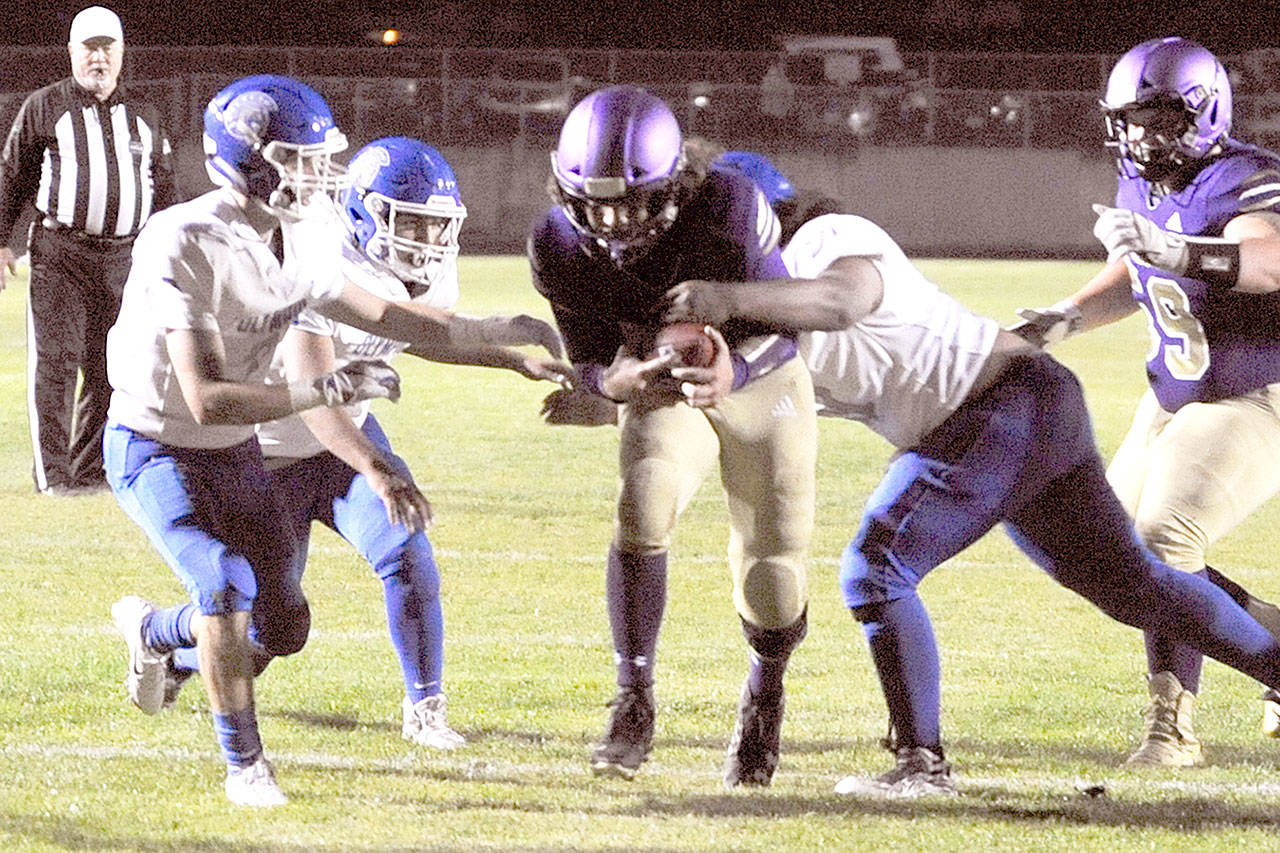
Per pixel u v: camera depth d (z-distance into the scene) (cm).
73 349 2666
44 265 2633
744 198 1191
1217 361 1459
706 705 1619
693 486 1287
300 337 1445
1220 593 1349
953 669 1773
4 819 1264
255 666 1459
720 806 1315
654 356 1229
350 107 8112
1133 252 1365
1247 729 1569
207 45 9206
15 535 2372
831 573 2228
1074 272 6994
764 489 1282
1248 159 1427
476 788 1359
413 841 1228
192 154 7825
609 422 1318
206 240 1243
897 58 8412
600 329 1263
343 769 1411
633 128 1142
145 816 1275
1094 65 8288
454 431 3350
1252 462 1445
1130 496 1528
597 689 1675
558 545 2370
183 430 1327
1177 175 1446
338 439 1366
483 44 9400
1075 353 4825
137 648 1451
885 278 1241
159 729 1510
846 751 1483
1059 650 1856
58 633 1852
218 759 1423
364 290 1372
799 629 1338
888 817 1286
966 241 8238
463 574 2191
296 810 1295
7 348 4594
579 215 1181
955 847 1223
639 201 1150
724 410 1255
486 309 5384
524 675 1727
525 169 8156
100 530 2414
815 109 8256
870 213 8238
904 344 1266
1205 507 1430
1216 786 1389
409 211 1474
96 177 2592
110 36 2606
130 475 1330
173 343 1244
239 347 1305
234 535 1359
